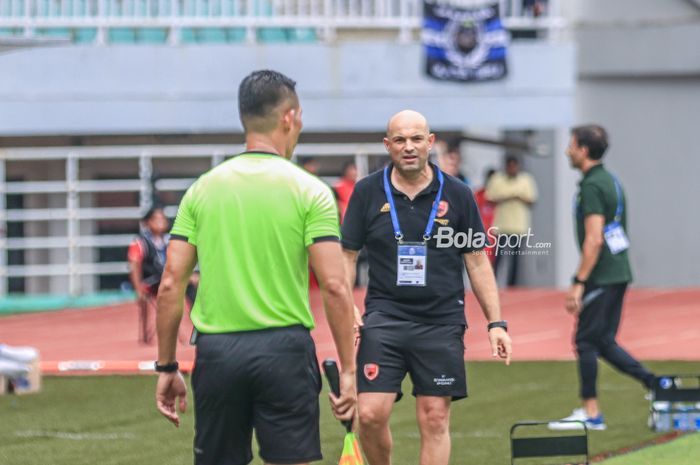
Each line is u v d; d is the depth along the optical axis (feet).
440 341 58.80
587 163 84.79
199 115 179.63
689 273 204.44
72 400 97.76
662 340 138.41
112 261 189.98
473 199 59.52
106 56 178.50
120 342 137.18
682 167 203.82
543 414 90.89
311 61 181.16
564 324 150.10
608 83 202.69
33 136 189.88
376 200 59.62
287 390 45.29
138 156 181.78
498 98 184.44
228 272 45.73
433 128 184.03
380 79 182.50
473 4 183.11
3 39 87.86
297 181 46.21
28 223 187.93
